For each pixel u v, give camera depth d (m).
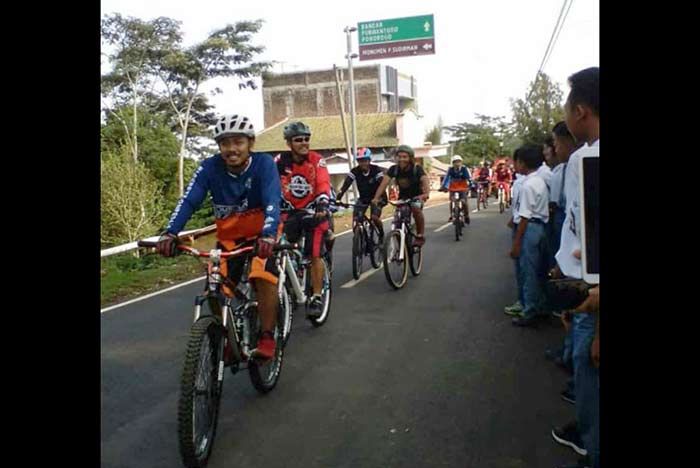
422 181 9.68
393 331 6.81
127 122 30.81
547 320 7.04
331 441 4.22
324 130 51.28
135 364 5.94
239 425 4.50
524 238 6.70
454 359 5.82
